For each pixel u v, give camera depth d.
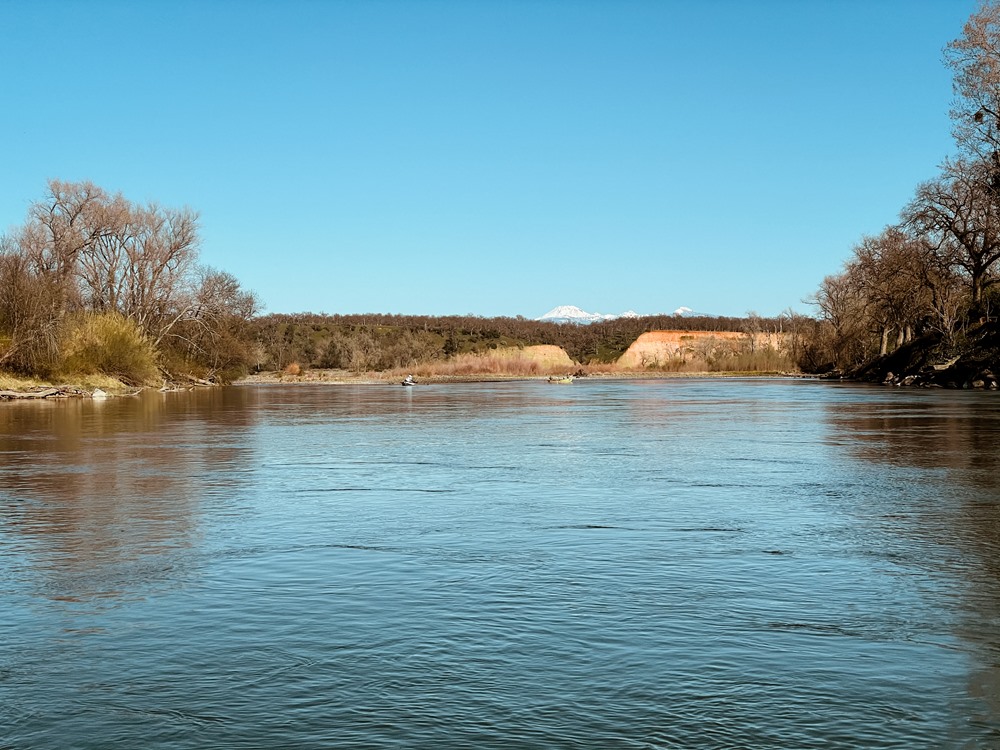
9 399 50.19
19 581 8.25
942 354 70.38
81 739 4.88
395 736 4.89
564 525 10.92
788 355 132.50
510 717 5.13
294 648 6.31
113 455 19.45
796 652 6.20
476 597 7.61
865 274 82.25
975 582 8.10
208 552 9.44
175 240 76.31
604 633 6.61
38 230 67.00
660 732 4.93
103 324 64.56
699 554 9.27
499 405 43.06
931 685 5.60
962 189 66.25
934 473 15.84
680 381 93.12
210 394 60.41
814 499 12.95
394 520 11.30
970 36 59.03
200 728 5.01
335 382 95.31
